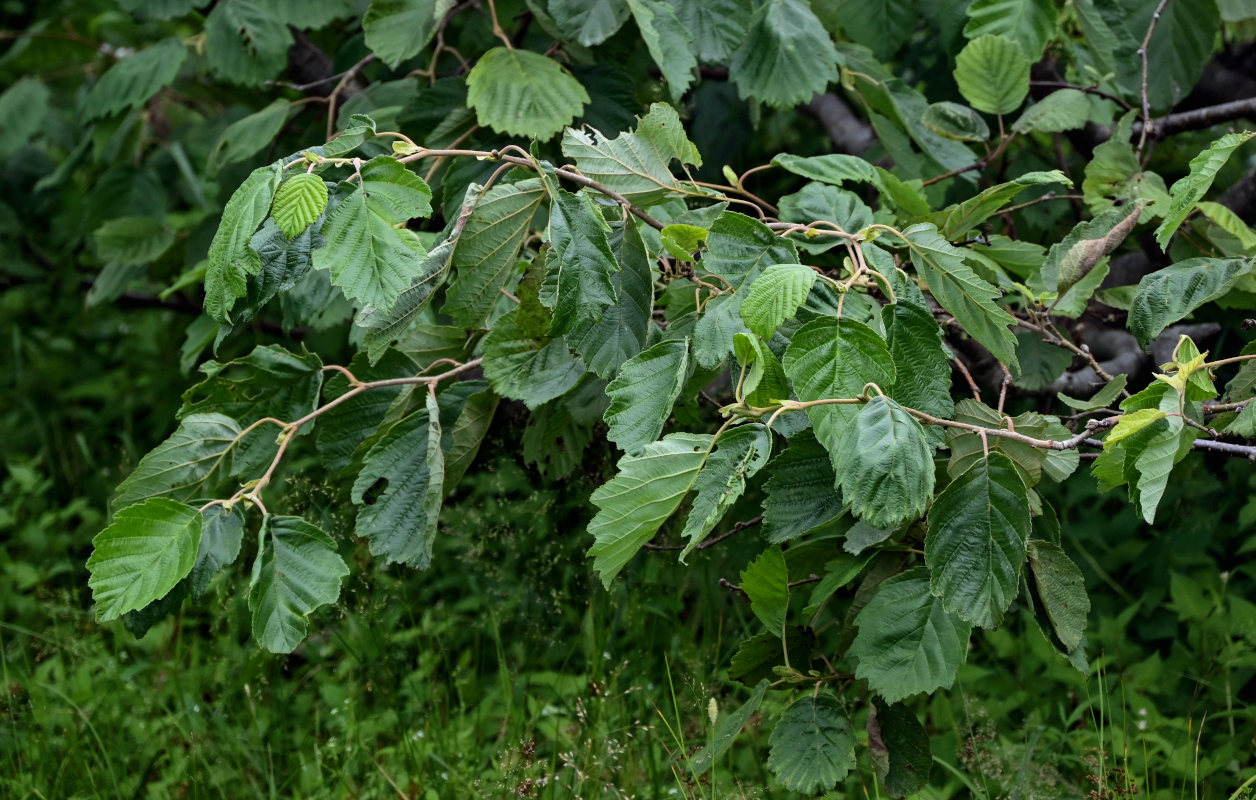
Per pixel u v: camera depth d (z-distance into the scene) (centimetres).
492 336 160
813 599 155
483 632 234
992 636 216
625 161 154
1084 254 162
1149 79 193
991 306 150
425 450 160
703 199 175
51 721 211
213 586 237
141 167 236
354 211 143
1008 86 179
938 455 157
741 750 203
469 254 152
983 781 187
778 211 164
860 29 200
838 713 157
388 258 143
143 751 208
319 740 210
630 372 148
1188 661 213
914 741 161
